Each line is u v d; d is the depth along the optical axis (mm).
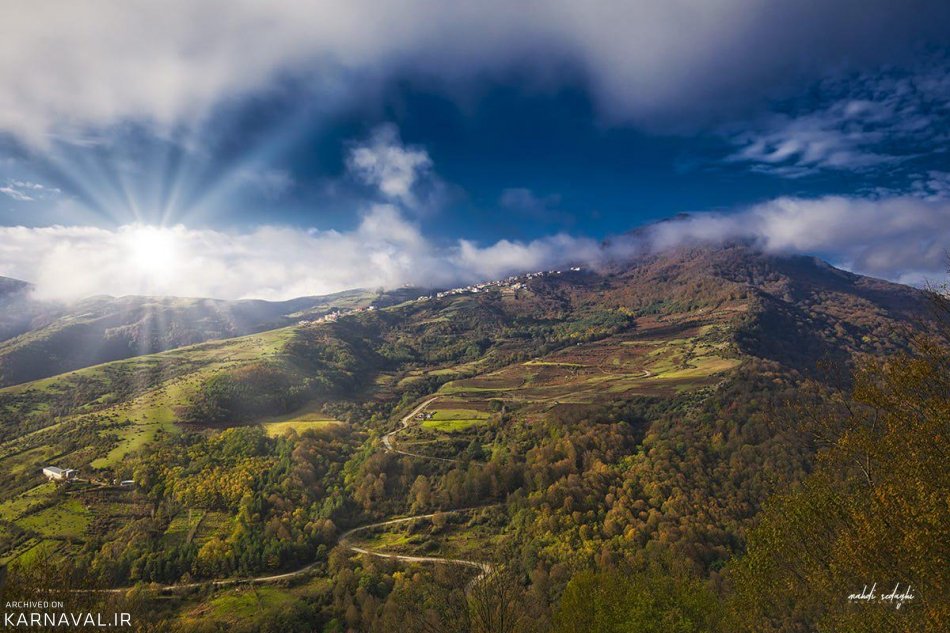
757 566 35062
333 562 92438
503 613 40094
